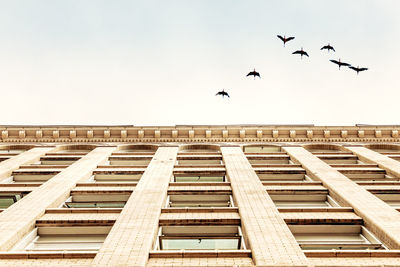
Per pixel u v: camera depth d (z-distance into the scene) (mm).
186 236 13383
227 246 13258
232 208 14992
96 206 16875
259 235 12250
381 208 14641
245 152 24859
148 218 13641
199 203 17047
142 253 11141
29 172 20203
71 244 13180
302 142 27875
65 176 18891
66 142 27812
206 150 26938
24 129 27812
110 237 12164
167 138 28297
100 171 20453
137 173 20453
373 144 27234
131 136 28281
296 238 13633
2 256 11289
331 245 12891
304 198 17484
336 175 19234
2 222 13250
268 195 16172
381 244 12516
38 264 10914
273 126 28812
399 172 19438
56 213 14703
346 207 15195
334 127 28484
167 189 17422
